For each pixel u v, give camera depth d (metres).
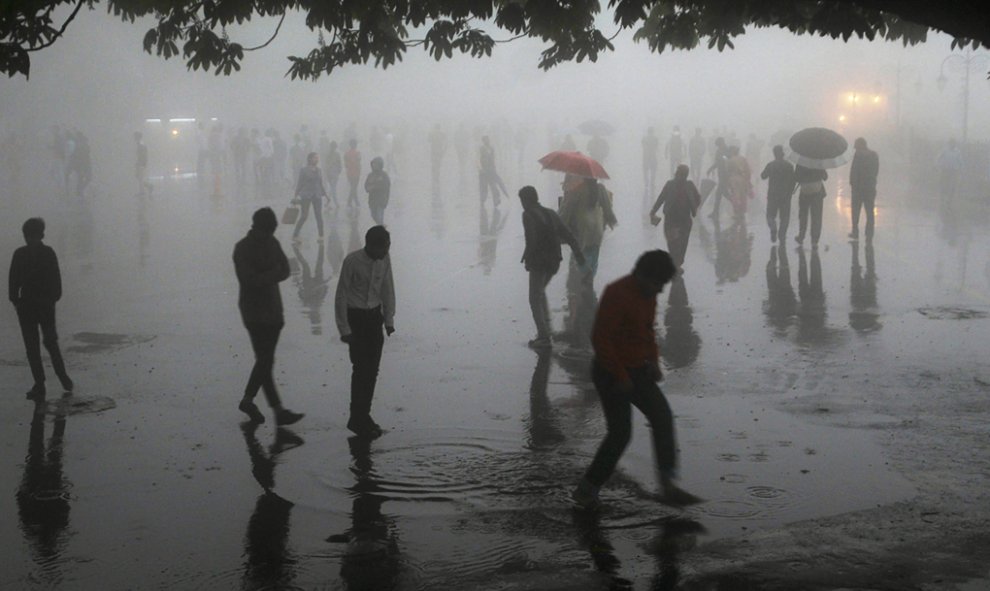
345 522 6.27
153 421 8.47
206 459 7.49
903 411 8.43
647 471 7.12
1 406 8.91
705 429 8.04
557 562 5.62
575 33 8.66
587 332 11.86
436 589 5.32
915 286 14.52
